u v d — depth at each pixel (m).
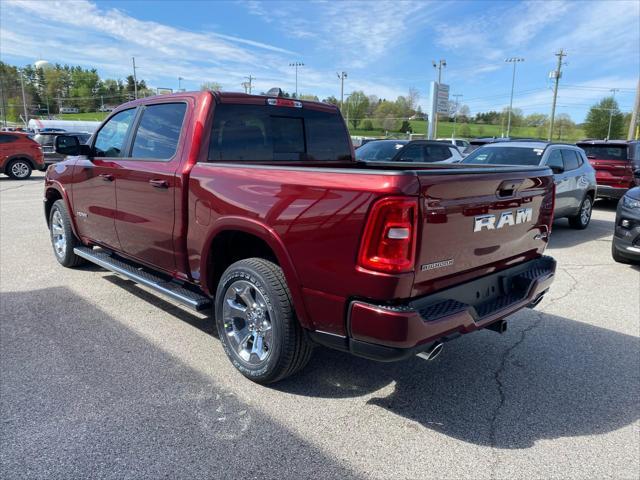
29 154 18.25
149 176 3.99
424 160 11.70
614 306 5.25
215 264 3.67
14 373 3.47
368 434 2.89
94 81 136.88
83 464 2.55
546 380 3.59
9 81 109.25
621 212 6.73
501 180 3.10
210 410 3.08
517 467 2.63
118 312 4.68
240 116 3.92
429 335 2.65
